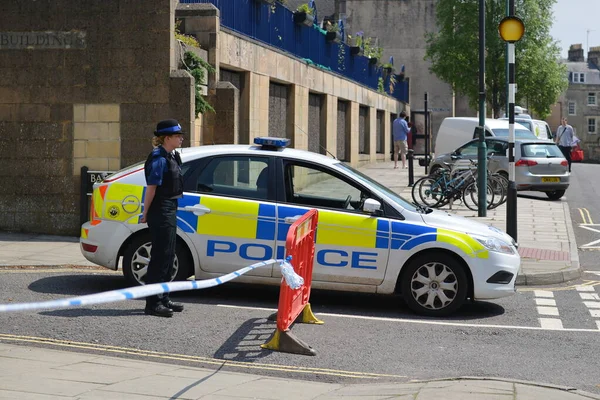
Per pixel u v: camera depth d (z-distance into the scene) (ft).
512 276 39.06
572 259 55.26
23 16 59.16
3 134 59.77
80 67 59.00
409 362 29.68
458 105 251.39
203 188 38.68
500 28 54.70
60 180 59.67
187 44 63.21
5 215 60.13
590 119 391.45
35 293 38.70
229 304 38.29
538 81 223.10
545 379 28.02
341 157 126.72
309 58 105.09
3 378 24.54
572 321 38.29
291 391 24.77
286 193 38.55
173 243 34.68
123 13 58.44
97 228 39.11
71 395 23.08
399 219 38.32
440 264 38.11
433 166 101.60
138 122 58.70
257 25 83.41
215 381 25.61
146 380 25.22
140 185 39.17
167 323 33.47
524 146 96.94
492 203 82.58
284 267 28.37
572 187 118.01
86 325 32.42
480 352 31.65
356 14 234.38
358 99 134.41
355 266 37.99
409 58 234.17
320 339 32.53
